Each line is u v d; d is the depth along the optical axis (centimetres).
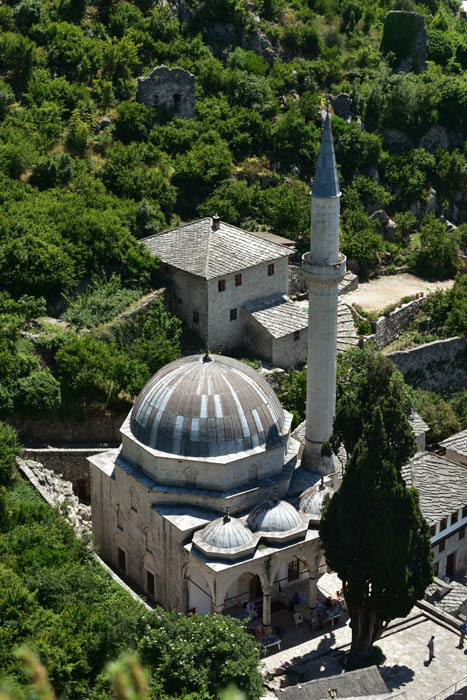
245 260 10594
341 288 12950
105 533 8438
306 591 7994
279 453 7838
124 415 9469
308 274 7819
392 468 6762
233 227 11112
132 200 12100
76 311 10062
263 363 10550
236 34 16138
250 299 10769
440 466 9412
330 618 7681
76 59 14162
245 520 7581
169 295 10688
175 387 7756
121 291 10412
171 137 13462
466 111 16375
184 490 7625
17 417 9056
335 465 8281
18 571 6769
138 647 6100
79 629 6203
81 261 10481
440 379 12369
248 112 14412
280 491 7856
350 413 7075
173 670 5972
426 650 7581
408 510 6912
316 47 16862
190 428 7588
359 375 10225
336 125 14988
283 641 7544
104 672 5850
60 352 9262
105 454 8500
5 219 10456
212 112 14300
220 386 7731
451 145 16375
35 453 8831
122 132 13538
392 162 15225
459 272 13862
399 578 6950
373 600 7019
